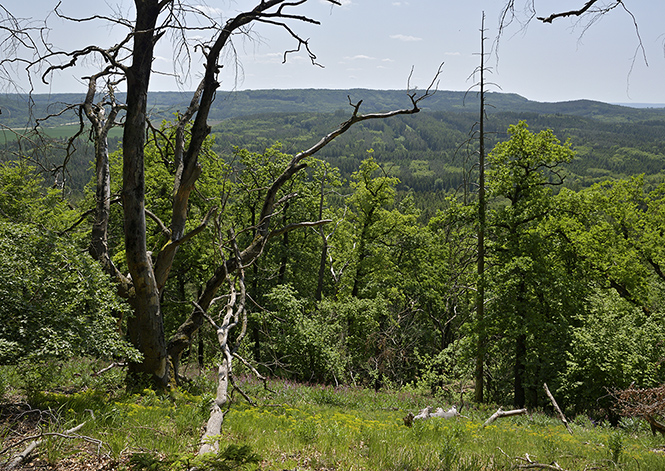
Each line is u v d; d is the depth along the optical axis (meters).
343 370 22.02
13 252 7.66
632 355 17.81
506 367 27.59
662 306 30.00
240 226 31.36
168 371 11.71
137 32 9.94
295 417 10.04
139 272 10.91
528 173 24.50
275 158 31.31
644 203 28.83
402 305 31.58
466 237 26.59
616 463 7.46
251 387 14.91
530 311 22.75
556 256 26.77
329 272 36.03
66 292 7.98
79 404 7.18
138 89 10.54
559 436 10.98
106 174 12.71
